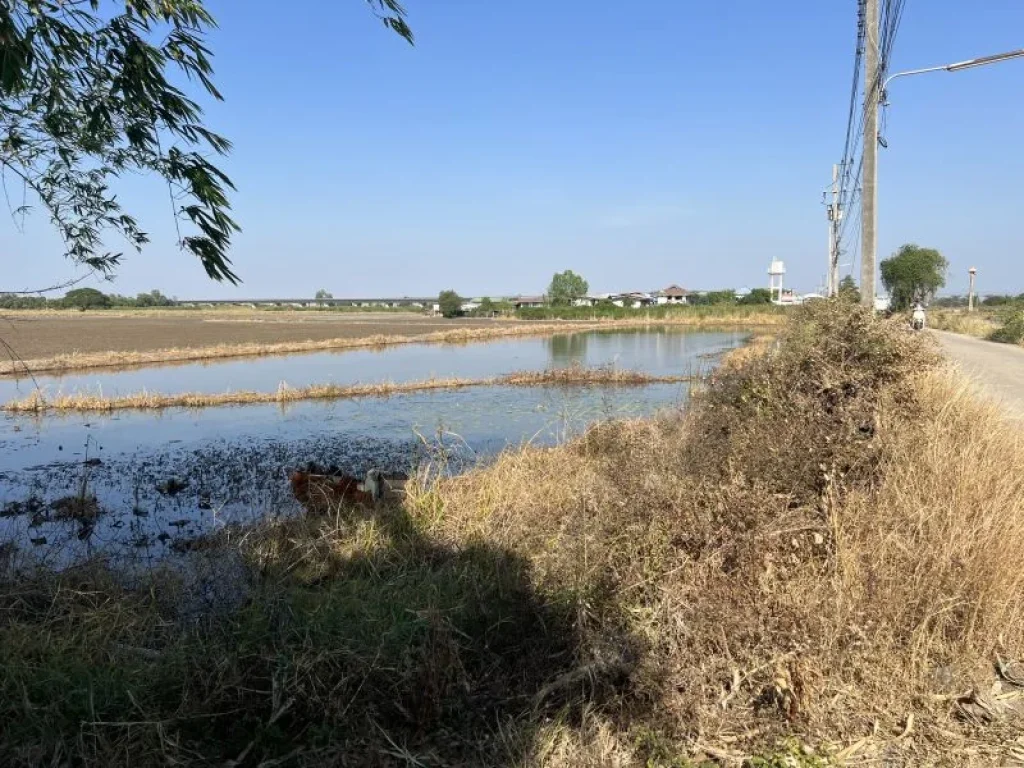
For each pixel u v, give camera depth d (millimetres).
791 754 3043
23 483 11461
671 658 3533
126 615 4016
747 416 5957
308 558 5199
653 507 4625
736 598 3818
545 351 42812
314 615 3742
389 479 8609
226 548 5172
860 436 5195
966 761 3010
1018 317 31203
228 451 14070
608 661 3492
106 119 3119
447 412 18922
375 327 69750
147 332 58375
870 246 11367
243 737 3152
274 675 3213
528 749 3025
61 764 2885
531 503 5836
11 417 18922
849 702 3312
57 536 8227
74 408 20188
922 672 3488
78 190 3855
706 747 3090
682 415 7805
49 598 4363
